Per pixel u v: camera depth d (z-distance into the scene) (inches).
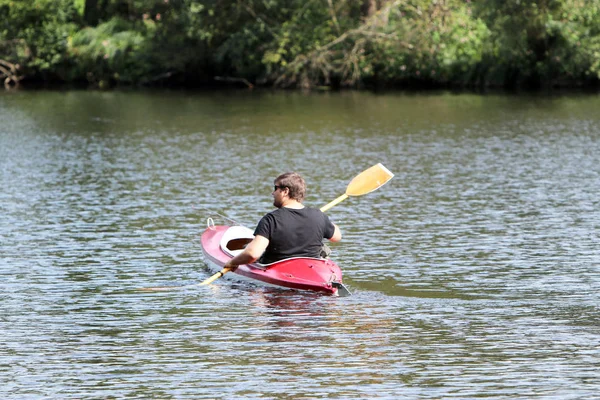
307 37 3661.4
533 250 1018.1
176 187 1457.9
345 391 596.7
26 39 4119.1
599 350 675.4
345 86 3747.5
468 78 3599.9
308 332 725.9
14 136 2192.4
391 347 686.5
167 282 899.4
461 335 714.8
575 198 1328.7
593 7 3420.3
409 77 3695.9
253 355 670.5
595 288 857.5
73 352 685.3
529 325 740.7
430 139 2039.9
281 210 870.4
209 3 3902.6
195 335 722.8
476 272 922.7
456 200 1328.7
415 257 991.6
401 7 3641.7
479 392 593.0
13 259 997.2
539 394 588.7
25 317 781.3
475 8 3595.0
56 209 1285.7
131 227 1163.3
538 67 3494.1
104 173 1609.3
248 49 3841.0
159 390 603.8
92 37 4097.0
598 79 3489.2
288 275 856.3
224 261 914.7
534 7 3400.6
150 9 4057.6
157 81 4131.4
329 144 1983.3
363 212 1251.8
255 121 2482.8
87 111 2844.5
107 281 904.3
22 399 591.5
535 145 1904.5
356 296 836.6
